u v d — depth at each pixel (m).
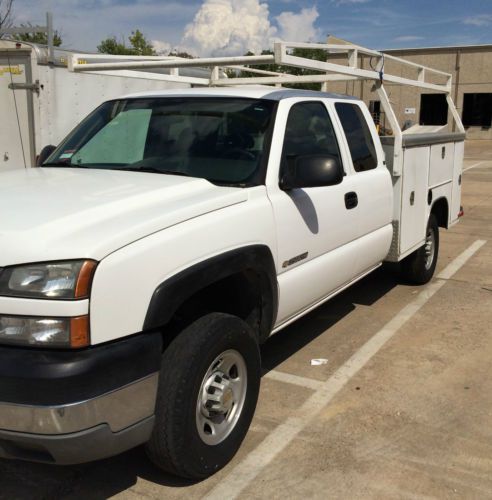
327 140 4.57
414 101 37.69
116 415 2.62
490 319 5.74
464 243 9.13
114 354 2.58
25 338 2.50
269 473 3.30
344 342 5.18
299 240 3.95
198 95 4.36
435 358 4.83
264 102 4.13
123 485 3.21
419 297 6.42
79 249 2.54
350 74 4.72
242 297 3.73
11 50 7.62
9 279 2.52
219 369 3.24
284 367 4.67
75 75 8.08
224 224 3.23
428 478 3.25
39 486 3.20
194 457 3.04
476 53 37.28
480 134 38.34
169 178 3.61
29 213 2.82
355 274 4.98
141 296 2.71
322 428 3.76
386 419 3.87
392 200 5.48
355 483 3.21
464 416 3.91
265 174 3.74
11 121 7.89
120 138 4.29
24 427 2.48
